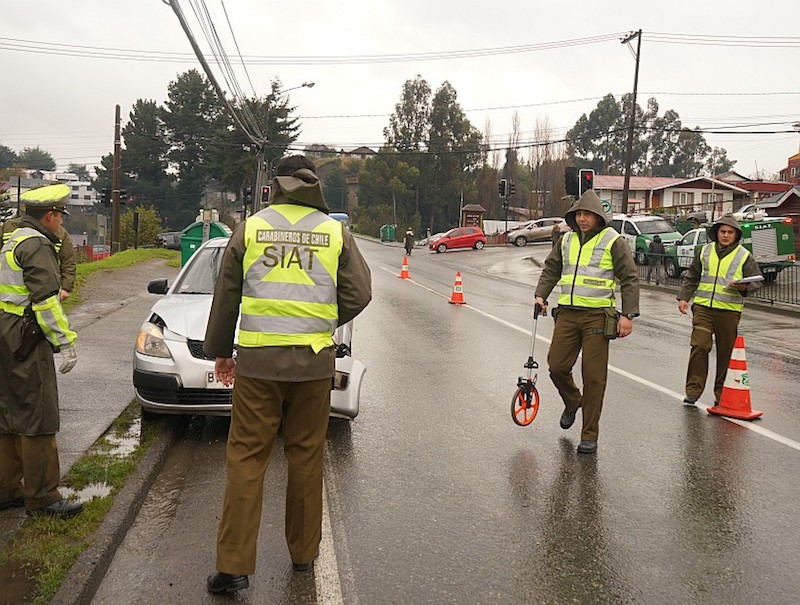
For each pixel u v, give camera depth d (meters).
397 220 85.50
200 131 82.69
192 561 4.17
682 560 4.31
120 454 5.67
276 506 4.98
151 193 83.69
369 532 4.60
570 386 6.73
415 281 24.70
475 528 4.70
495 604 3.76
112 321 12.05
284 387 3.77
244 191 39.75
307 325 3.74
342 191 112.06
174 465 5.82
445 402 7.95
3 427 4.28
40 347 4.27
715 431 7.06
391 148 84.75
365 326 13.49
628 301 6.21
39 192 4.30
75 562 3.86
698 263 8.08
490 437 6.70
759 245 22.06
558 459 6.12
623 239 6.35
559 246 6.61
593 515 4.95
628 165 35.28
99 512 4.54
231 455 3.76
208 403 6.20
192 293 7.44
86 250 38.09
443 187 85.62
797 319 17.36
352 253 3.90
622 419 7.43
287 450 3.95
